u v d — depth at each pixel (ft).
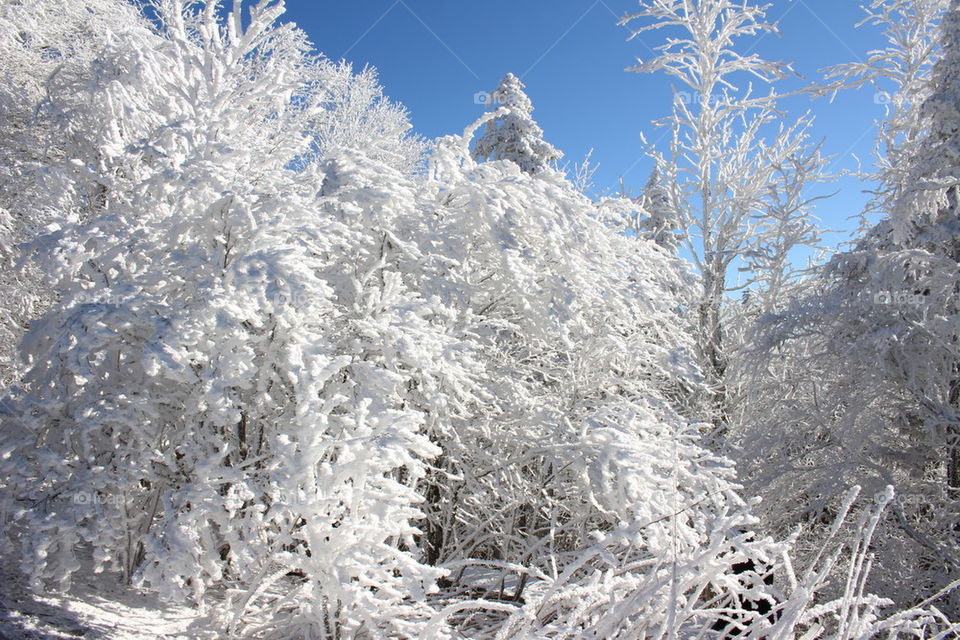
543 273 17.94
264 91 17.25
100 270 12.74
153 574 9.66
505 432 17.85
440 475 17.81
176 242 12.84
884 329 27.58
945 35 29.53
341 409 13.78
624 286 20.30
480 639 12.34
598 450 14.97
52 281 11.82
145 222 13.09
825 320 30.73
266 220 12.00
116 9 32.63
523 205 18.47
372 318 13.91
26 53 28.32
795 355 37.32
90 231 12.07
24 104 25.77
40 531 9.78
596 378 20.11
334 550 10.04
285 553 10.49
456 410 18.02
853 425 31.14
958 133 28.32
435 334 14.21
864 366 29.81
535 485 17.21
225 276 11.41
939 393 28.58
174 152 14.29
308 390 11.19
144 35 21.75
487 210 17.34
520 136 51.83
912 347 28.17
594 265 19.21
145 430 11.60
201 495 10.57
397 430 11.16
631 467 14.05
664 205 56.18
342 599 9.89
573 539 20.29
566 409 18.42
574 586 9.59
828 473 29.81
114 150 14.14
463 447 16.94
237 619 10.46
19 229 20.88
